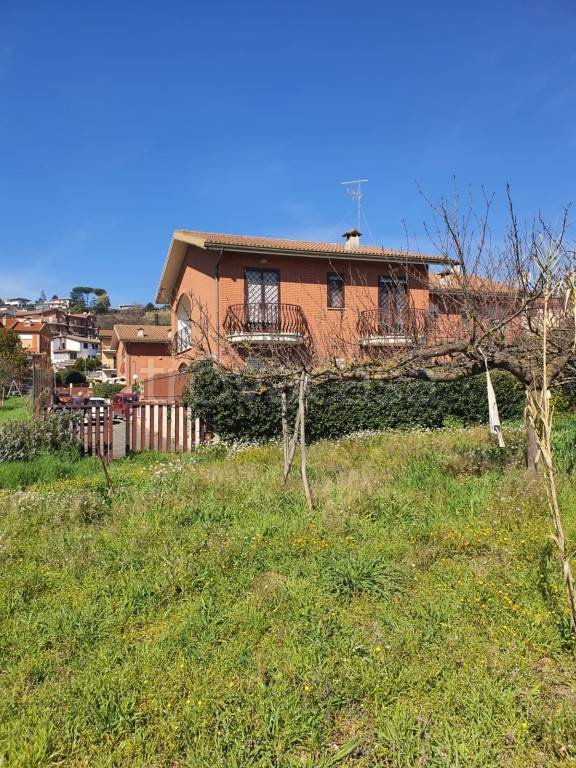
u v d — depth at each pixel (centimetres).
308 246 2178
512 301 736
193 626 410
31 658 381
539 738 296
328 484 762
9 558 557
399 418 1619
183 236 2130
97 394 4266
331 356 934
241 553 540
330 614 420
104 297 16838
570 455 839
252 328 1984
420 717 313
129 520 655
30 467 1053
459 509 655
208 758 288
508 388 1762
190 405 1432
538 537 529
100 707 325
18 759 287
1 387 3619
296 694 330
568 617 383
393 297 1284
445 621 407
